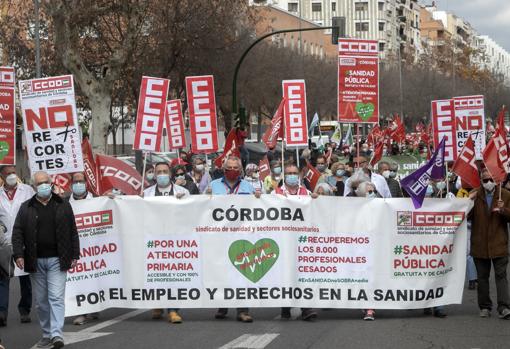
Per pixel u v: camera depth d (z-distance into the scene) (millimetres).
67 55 31219
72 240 10570
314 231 12086
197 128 17906
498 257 12062
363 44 16828
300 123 17047
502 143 12031
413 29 162125
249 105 57969
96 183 13727
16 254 10461
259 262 12117
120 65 31891
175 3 40938
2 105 14766
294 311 13164
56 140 13398
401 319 12156
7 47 44281
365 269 12109
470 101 18875
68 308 12055
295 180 12367
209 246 12164
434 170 12305
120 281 12289
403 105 94688
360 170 15852
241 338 10711
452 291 12219
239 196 12133
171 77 45031
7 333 11648
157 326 11797
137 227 12250
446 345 10188
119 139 59969
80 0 32625
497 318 12195
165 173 12984
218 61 44844
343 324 11742
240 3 44938
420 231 12141
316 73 69688
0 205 13102
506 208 11953
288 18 91375
